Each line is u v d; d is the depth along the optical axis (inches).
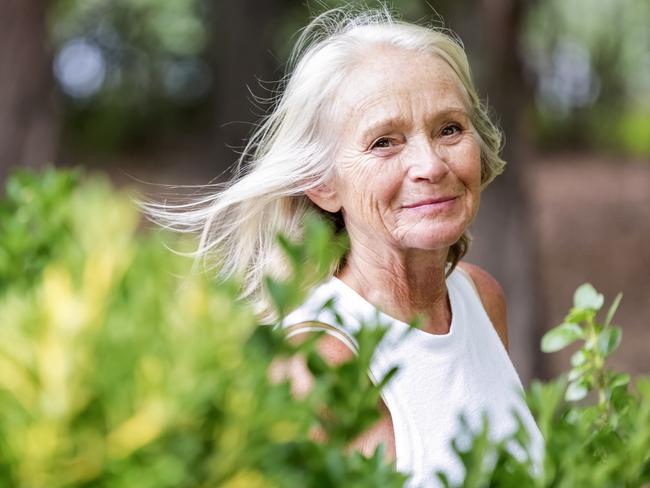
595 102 1143.0
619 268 610.5
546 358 317.4
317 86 75.5
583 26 1097.4
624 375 71.4
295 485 34.9
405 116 73.3
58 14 866.1
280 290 36.8
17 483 29.5
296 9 633.6
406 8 447.2
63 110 912.3
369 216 74.8
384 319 73.3
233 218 82.0
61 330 29.5
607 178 964.0
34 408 29.0
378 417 40.7
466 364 77.0
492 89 309.9
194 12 958.4
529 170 315.9
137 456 29.7
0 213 77.1
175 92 1012.5
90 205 32.9
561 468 42.9
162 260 34.0
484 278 92.5
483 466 42.3
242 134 634.2
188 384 30.3
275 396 33.4
